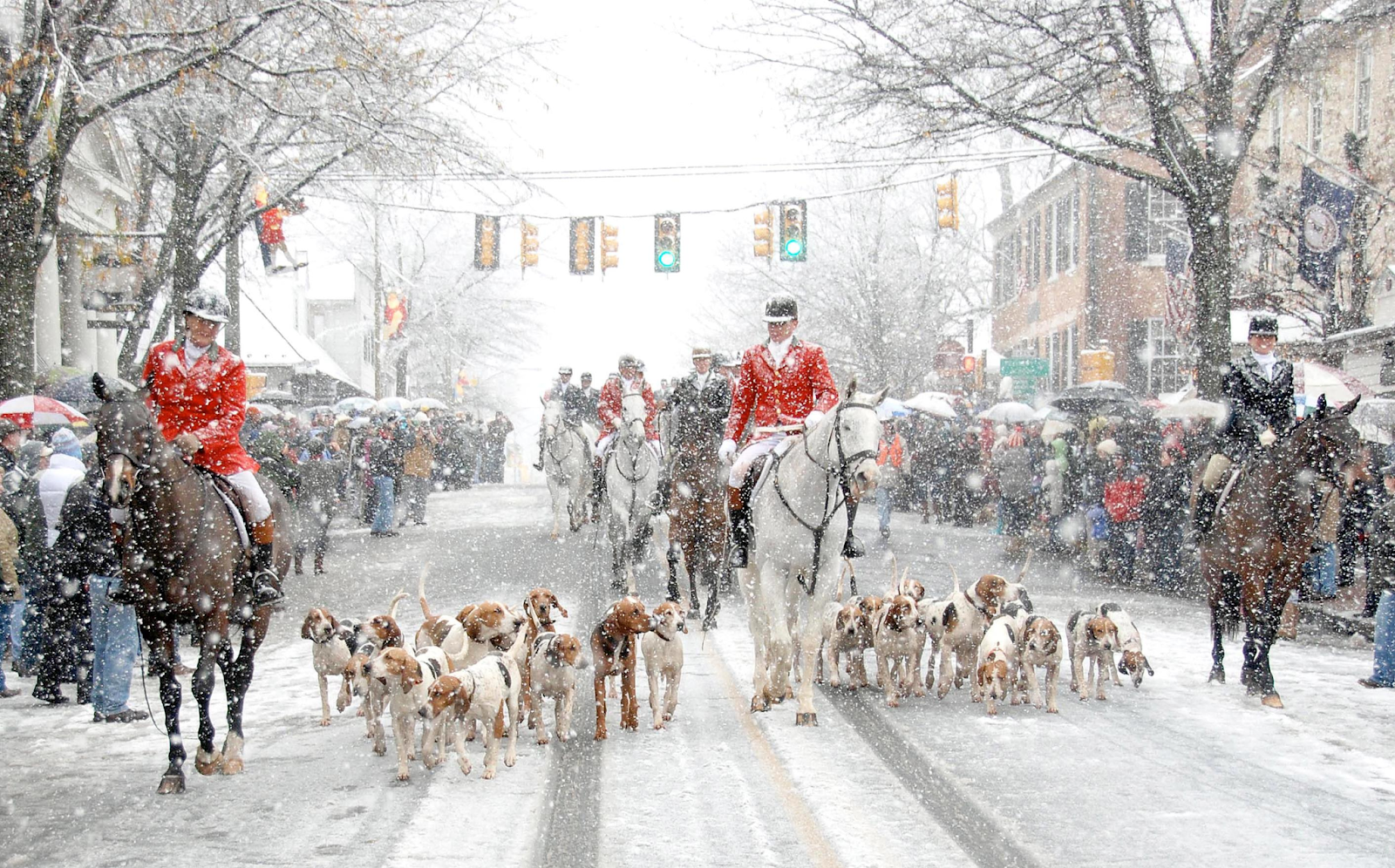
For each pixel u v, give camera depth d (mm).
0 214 14164
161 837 5973
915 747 7621
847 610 9188
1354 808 6316
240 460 7531
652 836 5898
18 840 5926
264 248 21531
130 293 19484
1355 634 12234
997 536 22250
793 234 25109
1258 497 9055
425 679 6977
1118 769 7086
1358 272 21641
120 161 25078
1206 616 13406
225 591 7109
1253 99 17625
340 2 16188
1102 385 20984
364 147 19156
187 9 16125
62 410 12727
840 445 7922
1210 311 17484
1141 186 32781
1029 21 17859
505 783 6902
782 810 6293
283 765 7375
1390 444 15367
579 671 10305
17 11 14797
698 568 12273
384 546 20578
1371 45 22797
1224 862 5492
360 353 61312
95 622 8727
